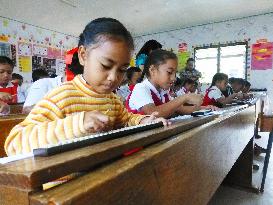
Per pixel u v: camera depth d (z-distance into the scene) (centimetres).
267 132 480
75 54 121
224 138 122
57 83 190
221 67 721
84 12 570
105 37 73
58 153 44
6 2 495
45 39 690
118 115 99
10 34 609
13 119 135
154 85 160
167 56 154
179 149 69
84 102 81
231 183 236
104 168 46
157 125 79
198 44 746
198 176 85
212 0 545
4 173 35
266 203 204
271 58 653
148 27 737
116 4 534
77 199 35
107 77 77
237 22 689
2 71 247
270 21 649
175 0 534
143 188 51
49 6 524
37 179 35
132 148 57
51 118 73
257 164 296
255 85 678
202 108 183
